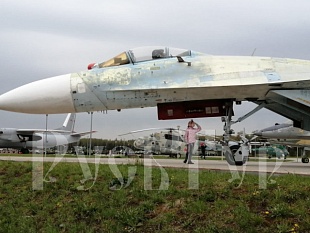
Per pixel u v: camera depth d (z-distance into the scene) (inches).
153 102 605.6
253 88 595.8
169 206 362.6
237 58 629.6
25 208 418.0
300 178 414.0
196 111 627.5
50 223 377.7
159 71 597.9
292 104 617.0
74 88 594.6
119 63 622.8
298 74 601.3
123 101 597.6
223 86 576.7
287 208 319.0
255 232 302.7
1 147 2060.8
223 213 333.7
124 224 350.3
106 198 404.8
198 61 613.3
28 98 599.5
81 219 376.8
